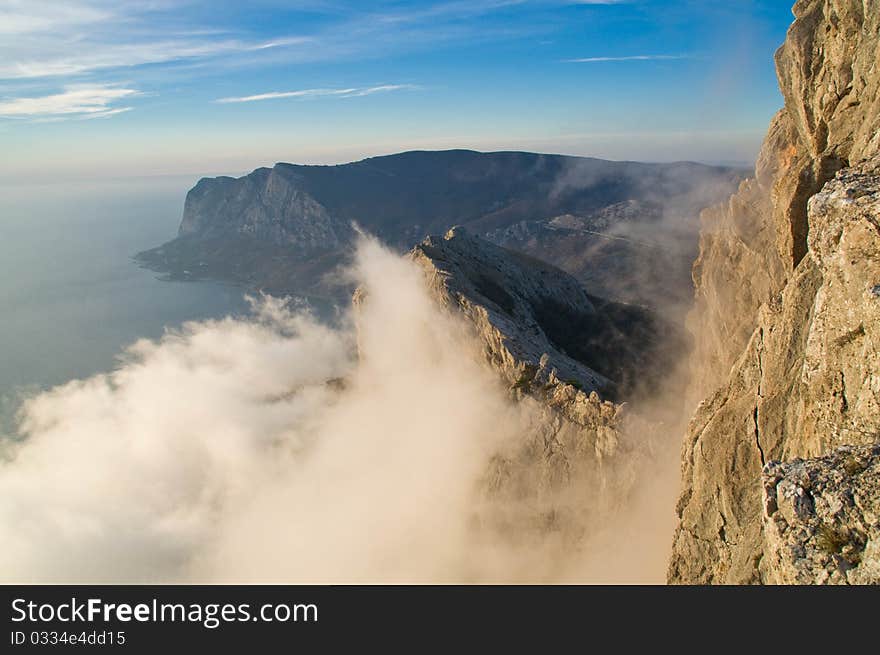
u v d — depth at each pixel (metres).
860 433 17.72
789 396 25.59
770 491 16.61
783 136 49.91
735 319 51.88
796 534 15.38
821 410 20.09
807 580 14.77
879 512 14.47
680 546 32.25
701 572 29.89
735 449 28.27
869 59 29.41
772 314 29.48
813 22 37.72
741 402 29.53
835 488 15.41
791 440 24.33
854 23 32.50
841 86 33.22
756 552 23.94
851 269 18.69
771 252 46.25
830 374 19.61
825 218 20.12
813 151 35.25
